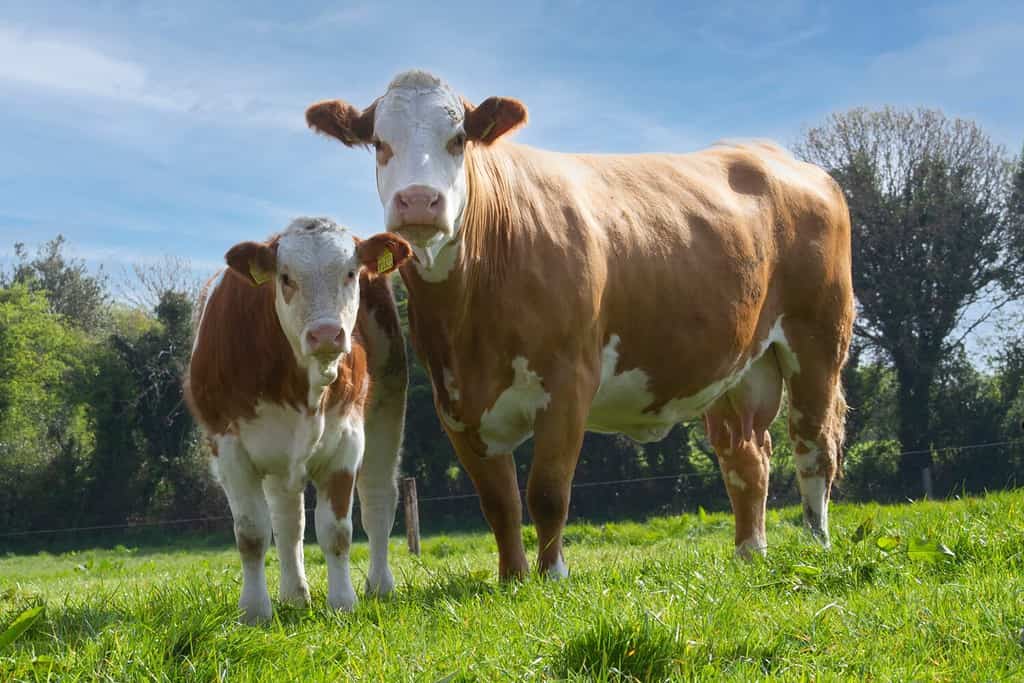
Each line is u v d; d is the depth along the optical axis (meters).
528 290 5.99
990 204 35.97
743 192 7.53
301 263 4.98
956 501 10.05
